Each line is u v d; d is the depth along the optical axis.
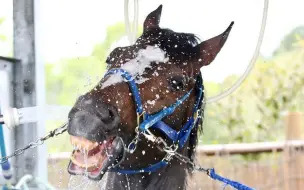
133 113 3.01
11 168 5.45
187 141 3.41
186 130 3.34
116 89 2.96
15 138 5.50
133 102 3.01
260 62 11.66
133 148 3.04
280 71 11.28
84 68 10.77
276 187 7.62
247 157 8.78
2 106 5.48
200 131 3.53
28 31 5.66
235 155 8.23
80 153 2.73
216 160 7.68
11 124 3.22
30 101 5.62
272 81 11.15
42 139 3.11
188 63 3.30
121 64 3.14
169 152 3.16
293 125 7.75
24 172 5.50
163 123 3.19
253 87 11.07
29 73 5.64
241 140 10.84
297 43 12.95
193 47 3.36
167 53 3.25
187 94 3.29
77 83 11.02
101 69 10.42
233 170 7.77
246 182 7.80
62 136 7.07
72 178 3.64
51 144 7.03
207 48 3.38
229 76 10.05
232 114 10.95
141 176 3.24
